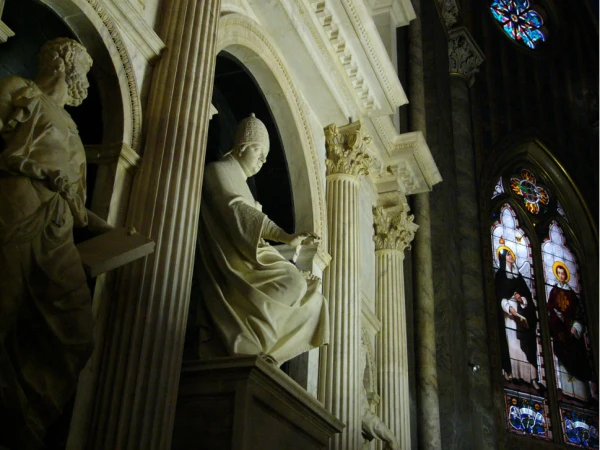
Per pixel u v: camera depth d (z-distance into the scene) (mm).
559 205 22594
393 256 12062
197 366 5898
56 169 4578
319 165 9812
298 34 8953
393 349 11336
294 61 9320
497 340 18234
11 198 4281
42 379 4348
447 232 16531
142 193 5777
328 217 9805
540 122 22984
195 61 6445
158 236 5629
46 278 4312
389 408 10914
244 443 5570
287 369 8586
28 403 4207
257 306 6523
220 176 7086
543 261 21438
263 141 7520
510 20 24234
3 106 4488
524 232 21578
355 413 8711
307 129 9539
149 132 6047
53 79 4895
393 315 11602
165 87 6242
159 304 5438
